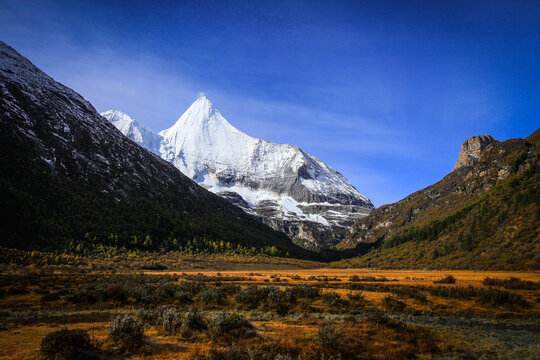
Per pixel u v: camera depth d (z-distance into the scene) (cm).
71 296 3538
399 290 4300
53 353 1424
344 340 1942
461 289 3947
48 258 8494
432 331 2445
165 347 1705
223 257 14888
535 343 2136
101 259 10519
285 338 1994
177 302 3669
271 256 19150
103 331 2047
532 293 4009
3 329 2127
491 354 1902
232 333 2041
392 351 1859
